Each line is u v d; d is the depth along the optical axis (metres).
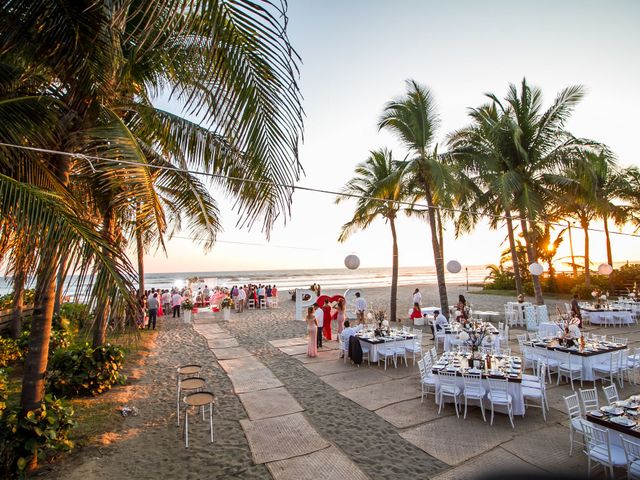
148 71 5.30
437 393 7.05
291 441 5.66
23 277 3.80
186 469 4.89
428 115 14.65
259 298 24.44
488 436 5.75
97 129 4.29
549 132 16.14
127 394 7.65
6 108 3.89
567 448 5.35
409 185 15.77
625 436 4.60
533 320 15.03
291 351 11.83
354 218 16.75
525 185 15.17
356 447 5.46
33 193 3.27
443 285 14.77
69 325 11.47
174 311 19.83
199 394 5.75
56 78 4.24
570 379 8.11
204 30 2.17
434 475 4.70
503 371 6.75
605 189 21.69
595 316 15.52
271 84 2.38
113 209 5.48
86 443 5.50
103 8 2.85
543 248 27.70
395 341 10.17
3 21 2.93
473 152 14.49
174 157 6.28
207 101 2.54
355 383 8.49
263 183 2.89
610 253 24.36
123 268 3.41
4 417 4.61
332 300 17.00
